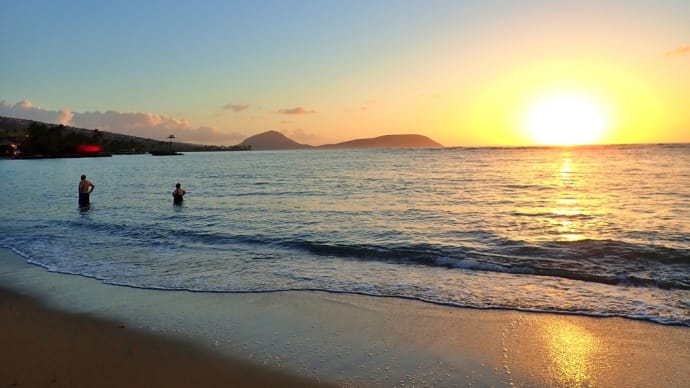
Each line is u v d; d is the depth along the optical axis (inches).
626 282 331.0
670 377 194.9
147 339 246.4
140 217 735.7
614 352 219.1
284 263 418.3
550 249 438.3
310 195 1039.0
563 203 797.2
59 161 4852.4
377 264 407.8
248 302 306.2
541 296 304.3
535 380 194.2
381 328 254.8
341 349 228.5
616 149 4987.7
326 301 304.8
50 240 553.9
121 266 416.2
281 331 254.2
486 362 210.8
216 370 209.3
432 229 564.1
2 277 386.6
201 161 4731.8
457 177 1521.9
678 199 799.1
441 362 211.8
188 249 488.7
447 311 279.3
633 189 998.4
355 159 4089.6
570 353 218.7
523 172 1726.1
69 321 276.8
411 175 1692.9
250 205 868.0
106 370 210.7
